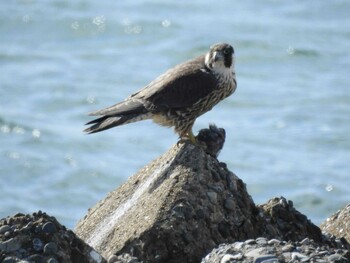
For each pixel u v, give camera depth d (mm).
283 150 25062
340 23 37312
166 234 9578
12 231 8711
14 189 22672
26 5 38469
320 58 33406
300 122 27141
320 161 24203
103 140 25906
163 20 37406
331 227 11023
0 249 8602
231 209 9945
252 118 27500
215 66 11383
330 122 27156
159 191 9984
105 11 38281
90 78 31453
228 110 28203
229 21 37344
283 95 29578
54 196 22312
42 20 37156
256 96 29391
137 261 9203
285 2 39688
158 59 33969
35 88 30234
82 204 21953
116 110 11289
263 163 24078
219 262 8492
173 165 10234
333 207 21047
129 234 9727
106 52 34500
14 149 25094
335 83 30781
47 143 25656
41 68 32344
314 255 8445
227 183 10117
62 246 8711
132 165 24547
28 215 8898
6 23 36938
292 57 33594
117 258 9148
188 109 11273
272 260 8328
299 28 36531
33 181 23219
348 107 28406
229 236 9805
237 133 26219
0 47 34844
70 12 37969
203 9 39031
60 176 23516
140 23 37062
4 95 29469
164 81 11391
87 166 24188
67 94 29672
